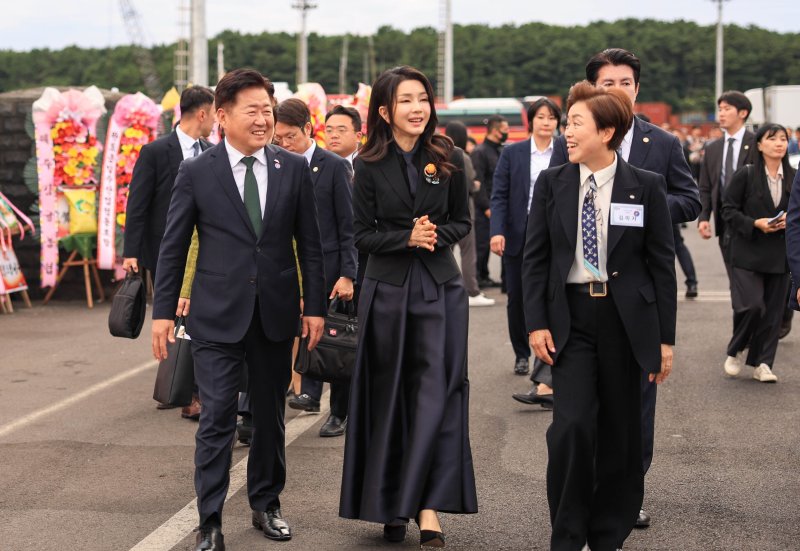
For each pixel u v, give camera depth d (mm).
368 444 5305
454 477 5168
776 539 5449
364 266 7531
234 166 5383
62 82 108062
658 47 119875
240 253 5332
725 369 9633
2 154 14227
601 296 4902
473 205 15133
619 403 4977
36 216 14383
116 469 6824
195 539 5496
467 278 14273
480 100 47562
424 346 5305
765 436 7484
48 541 5488
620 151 5902
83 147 14039
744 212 9320
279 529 5492
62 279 14648
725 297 14594
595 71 5965
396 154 5453
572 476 4875
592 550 5047
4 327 12578
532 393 8422
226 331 5289
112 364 10391
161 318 5316
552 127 8891
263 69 123250
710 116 95688
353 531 5633
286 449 7262
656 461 6887
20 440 7566
